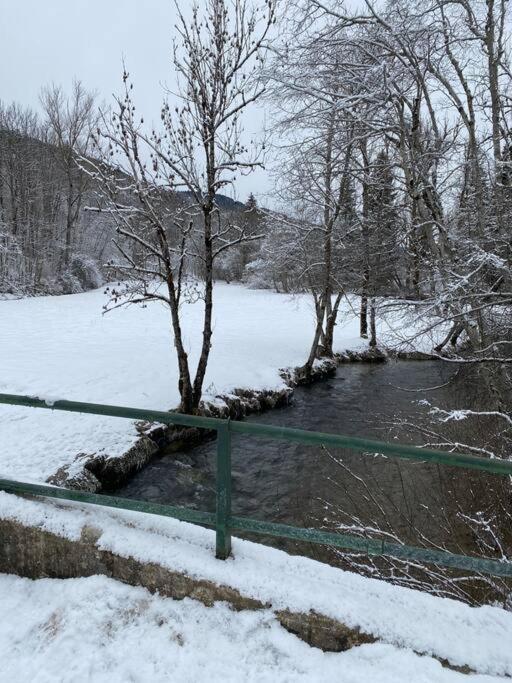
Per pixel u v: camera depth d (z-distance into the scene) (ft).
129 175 21.93
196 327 58.80
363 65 18.12
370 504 18.53
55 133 110.32
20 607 8.45
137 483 21.09
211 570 7.86
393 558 13.28
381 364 54.29
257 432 7.71
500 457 16.33
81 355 37.91
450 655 6.43
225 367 38.50
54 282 103.09
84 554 8.78
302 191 28.35
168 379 32.32
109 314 63.46
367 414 33.88
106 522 9.18
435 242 20.56
